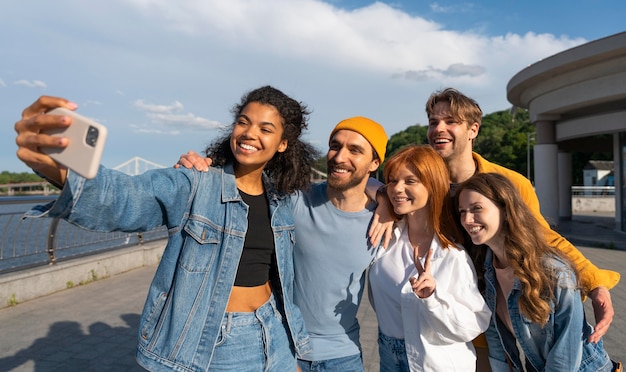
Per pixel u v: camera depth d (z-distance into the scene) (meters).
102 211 1.45
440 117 2.59
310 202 2.32
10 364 3.68
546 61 11.20
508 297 2.01
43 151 1.23
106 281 6.69
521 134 49.97
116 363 3.75
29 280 5.56
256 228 2.04
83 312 5.12
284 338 2.11
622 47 9.38
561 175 17.45
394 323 2.18
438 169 2.10
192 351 1.76
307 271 2.26
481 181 1.96
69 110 1.20
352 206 2.28
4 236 5.46
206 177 1.92
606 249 10.62
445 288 1.96
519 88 13.34
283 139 2.07
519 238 1.86
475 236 1.97
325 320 2.25
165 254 1.84
